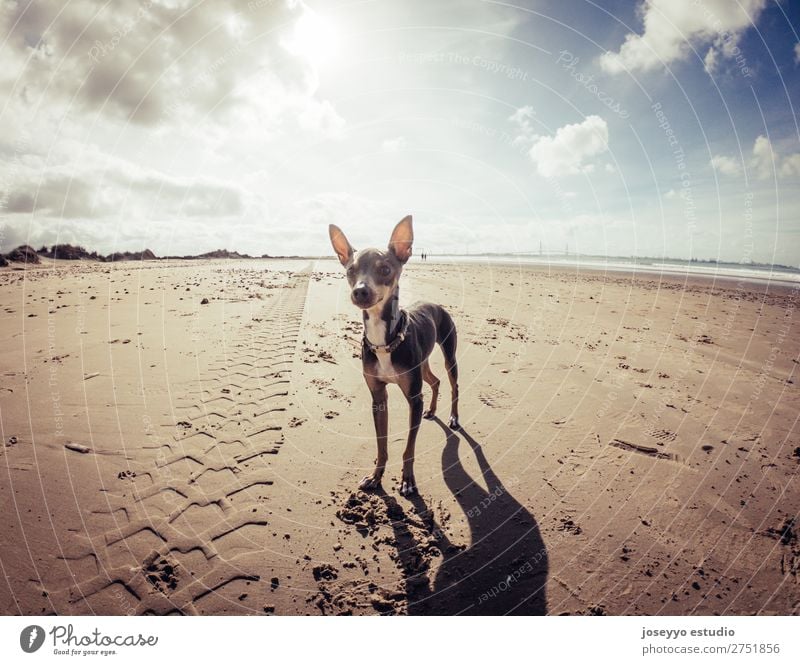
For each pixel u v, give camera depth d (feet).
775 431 16.06
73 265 70.18
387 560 9.94
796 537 10.62
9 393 16.76
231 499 11.67
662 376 21.77
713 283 64.28
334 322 31.35
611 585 9.33
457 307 38.32
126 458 13.05
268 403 17.48
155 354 21.84
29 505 10.80
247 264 91.81
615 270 88.69
